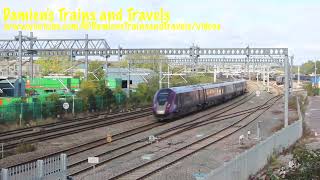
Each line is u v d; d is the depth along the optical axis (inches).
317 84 4498.0
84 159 1044.5
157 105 1941.4
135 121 1943.9
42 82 2920.8
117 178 871.7
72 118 2036.2
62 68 4488.2
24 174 682.2
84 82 2460.6
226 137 1480.1
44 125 1761.8
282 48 2135.8
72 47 2517.2
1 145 1238.9
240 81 3855.8
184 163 1036.5
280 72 6934.1
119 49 2465.6
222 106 2854.3
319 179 669.3
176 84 3513.8
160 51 2405.3
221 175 693.3
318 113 2364.7
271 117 2162.9
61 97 2300.7
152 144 1304.1
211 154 1160.2
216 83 2965.1
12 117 1802.4
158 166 985.5
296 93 4178.2
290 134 1296.8
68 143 1323.8
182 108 2085.4
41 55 2586.1
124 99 2721.5
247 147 1273.4
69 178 805.9
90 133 1541.6
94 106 2369.6
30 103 1920.5
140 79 3865.7
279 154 1135.0
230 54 2255.2
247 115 2212.1
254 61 3405.5
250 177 865.5
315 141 1390.3
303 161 698.8
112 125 1777.8
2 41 2546.8
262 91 4478.3
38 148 1232.2
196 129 1672.0
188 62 3366.1
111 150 1168.8
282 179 684.7
